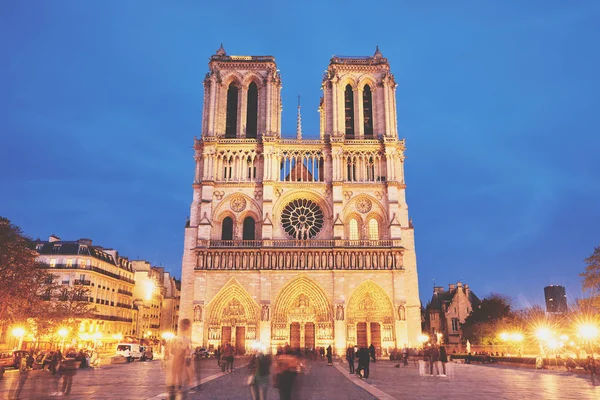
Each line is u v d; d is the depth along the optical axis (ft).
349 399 98.48
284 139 355.77
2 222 228.02
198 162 350.23
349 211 341.82
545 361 213.87
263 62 369.71
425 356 266.36
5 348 314.14
